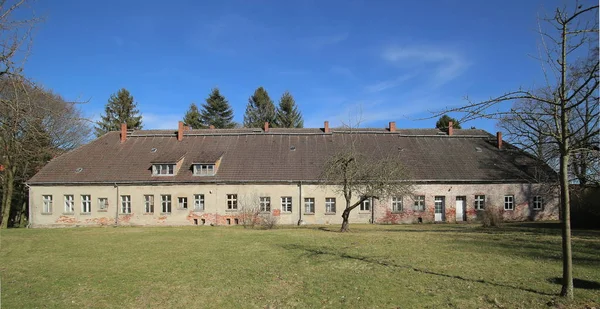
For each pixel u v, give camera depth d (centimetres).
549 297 927
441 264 1355
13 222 4222
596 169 1780
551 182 3169
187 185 3572
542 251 1623
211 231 2673
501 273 1204
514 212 3612
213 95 6694
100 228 3127
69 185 3622
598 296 920
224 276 1231
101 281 1189
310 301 962
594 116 839
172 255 1620
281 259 1493
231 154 3844
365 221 3550
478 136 4166
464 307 888
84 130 4306
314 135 4103
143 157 3844
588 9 777
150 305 966
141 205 3575
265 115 6588
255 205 3531
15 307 951
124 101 5984
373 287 1062
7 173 3183
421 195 3588
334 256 1533
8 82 894
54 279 1220
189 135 4131
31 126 952
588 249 1650
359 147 3934
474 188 3625
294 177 3562
